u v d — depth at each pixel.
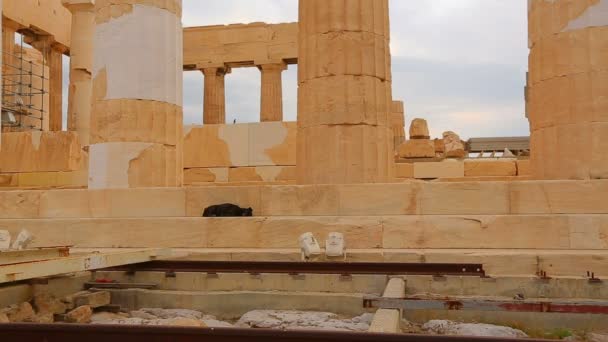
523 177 17.02
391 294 5.82
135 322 6.21
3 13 21.88
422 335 3.56
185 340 3.84
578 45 10.20
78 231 9.71
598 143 9.98
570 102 10.21
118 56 11.81
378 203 9.09
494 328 5.84
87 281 7.43
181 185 12.62
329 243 7.80
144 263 7.55
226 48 25.44
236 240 9.06
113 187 11.62
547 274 7.29
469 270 6.89
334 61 10.71
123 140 11.71
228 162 17.80
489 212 8.74
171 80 12.30
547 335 5.80
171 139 12.26
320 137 10.73
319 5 10.91
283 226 8.92
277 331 3.75
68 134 18.39
